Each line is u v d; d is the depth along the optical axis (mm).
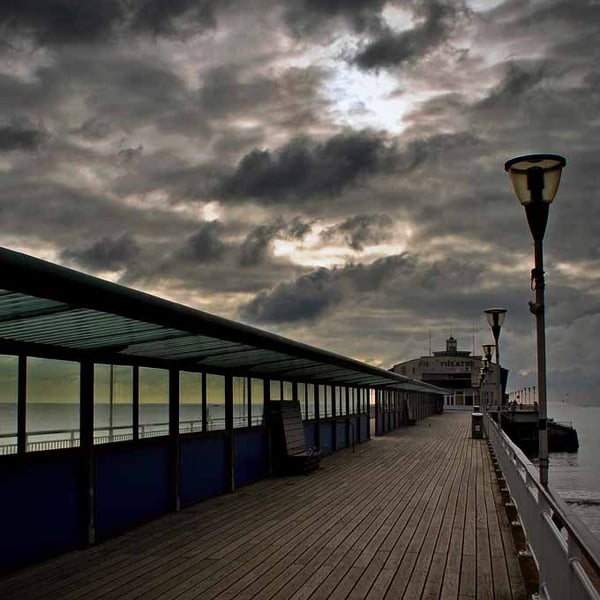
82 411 7422
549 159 5863
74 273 4383
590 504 23000
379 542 7594
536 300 6016
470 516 9117
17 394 6590
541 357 5875
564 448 54719
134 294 5066
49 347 6961
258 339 7910
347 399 21328
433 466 15320
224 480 11172
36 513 6684
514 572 6340
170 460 9344
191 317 6078
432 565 6605
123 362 8172
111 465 7891
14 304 4867
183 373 9891
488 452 18969
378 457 17516
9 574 6262
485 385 59844
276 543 7523
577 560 3740
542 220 5980
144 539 7672
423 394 44875
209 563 6676
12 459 6406
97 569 6445
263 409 13500
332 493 11109
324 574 6305
